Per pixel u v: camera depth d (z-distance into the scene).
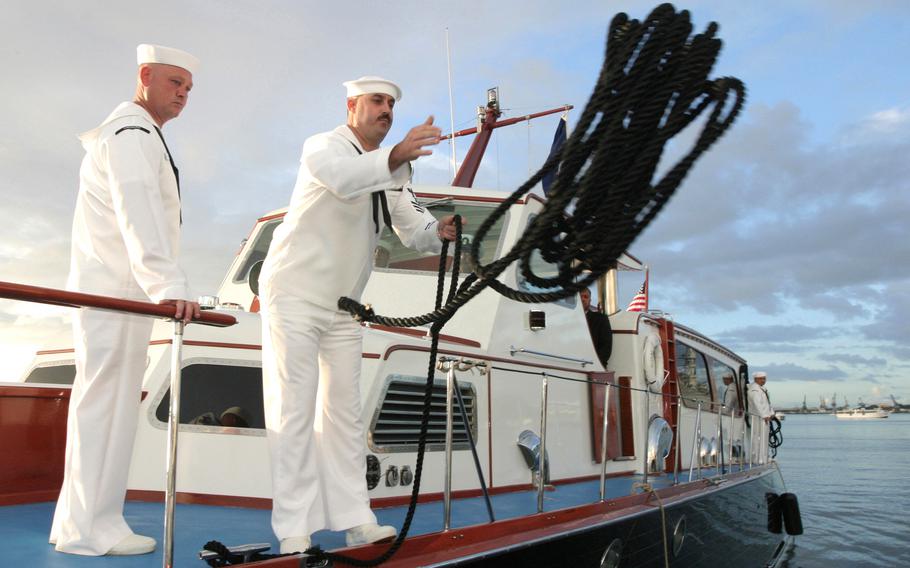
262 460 3.25
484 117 8.20
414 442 3.60
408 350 3.65
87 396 2.38
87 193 2.46
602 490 4.00
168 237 2.37
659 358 6.17
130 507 3.09
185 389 3.38
